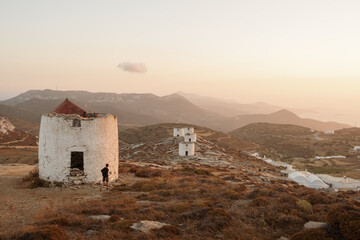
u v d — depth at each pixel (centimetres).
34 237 992
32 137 13188
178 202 1730
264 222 1323
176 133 11244
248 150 14600
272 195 1878
